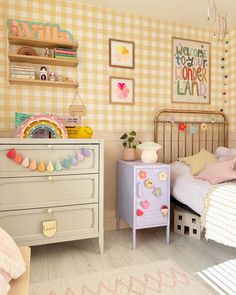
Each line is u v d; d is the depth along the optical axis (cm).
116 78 265
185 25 291
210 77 304
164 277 168
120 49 265
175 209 251
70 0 246
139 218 214
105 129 263
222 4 249
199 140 302
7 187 179
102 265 186
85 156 196
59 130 205
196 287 156
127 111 271
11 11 229
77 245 222
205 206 195
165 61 284
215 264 186
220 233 180
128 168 225
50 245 222
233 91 303
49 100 244
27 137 197
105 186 264
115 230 261
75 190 195
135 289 155
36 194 186
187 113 296
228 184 199
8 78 222
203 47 300
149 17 276
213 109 308
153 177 217
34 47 237
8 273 87
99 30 257
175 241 230
